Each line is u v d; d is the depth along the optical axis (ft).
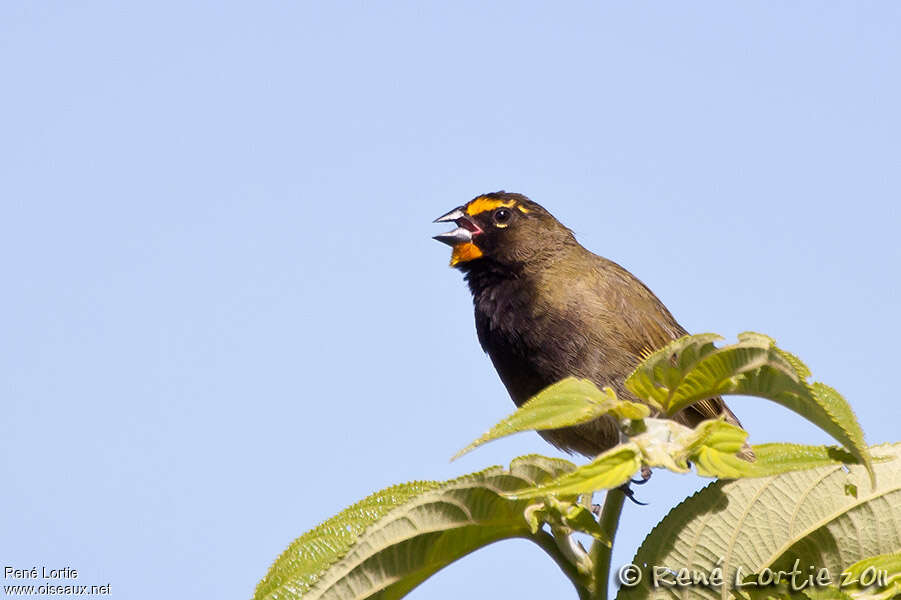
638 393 16.14
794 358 14.78
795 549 17.51
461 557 16.61
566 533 16.65
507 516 16.46
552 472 16.16
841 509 17.42
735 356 15.44
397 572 16.24
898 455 17.90
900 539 17.42
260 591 16.22
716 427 14.75
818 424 15.06
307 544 16.58
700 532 17.44
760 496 17.46
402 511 15.99
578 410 14.82
